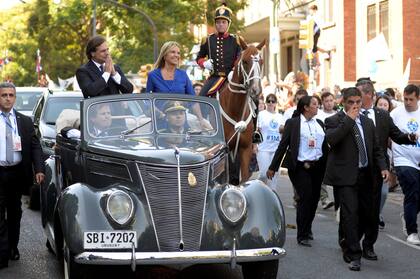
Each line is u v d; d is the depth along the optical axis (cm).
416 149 1158
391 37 2936
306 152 1141
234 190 810
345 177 996
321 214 1465
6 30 6594
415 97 1171
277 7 2664
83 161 890
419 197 1180
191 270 973
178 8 4006
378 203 1037
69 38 5153
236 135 1150
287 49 4425
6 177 981
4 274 957
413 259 1062
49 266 998
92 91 995
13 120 989
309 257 1067
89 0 4359
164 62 1087
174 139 904
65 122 1054
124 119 922
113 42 4384
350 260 1012
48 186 1020
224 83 1240
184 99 941
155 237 784
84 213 782
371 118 1072
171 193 805
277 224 807
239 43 1255
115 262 760
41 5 5081
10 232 1022
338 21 3350
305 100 1148
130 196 799
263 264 830
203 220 801
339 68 3356
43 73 5191
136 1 4066
